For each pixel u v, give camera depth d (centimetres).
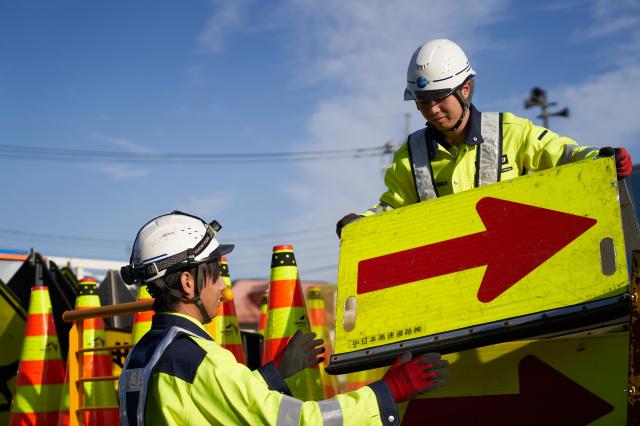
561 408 348
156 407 268
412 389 270
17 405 689
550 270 324
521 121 423
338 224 420
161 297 292
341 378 906
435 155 439
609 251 314
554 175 339
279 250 555
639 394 285
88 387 664
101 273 1355
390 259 368
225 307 602
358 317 363
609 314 305
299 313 545
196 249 292
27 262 855
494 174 421
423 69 412
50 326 707
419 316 346
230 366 266
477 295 337
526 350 362
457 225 357
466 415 371
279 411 257
